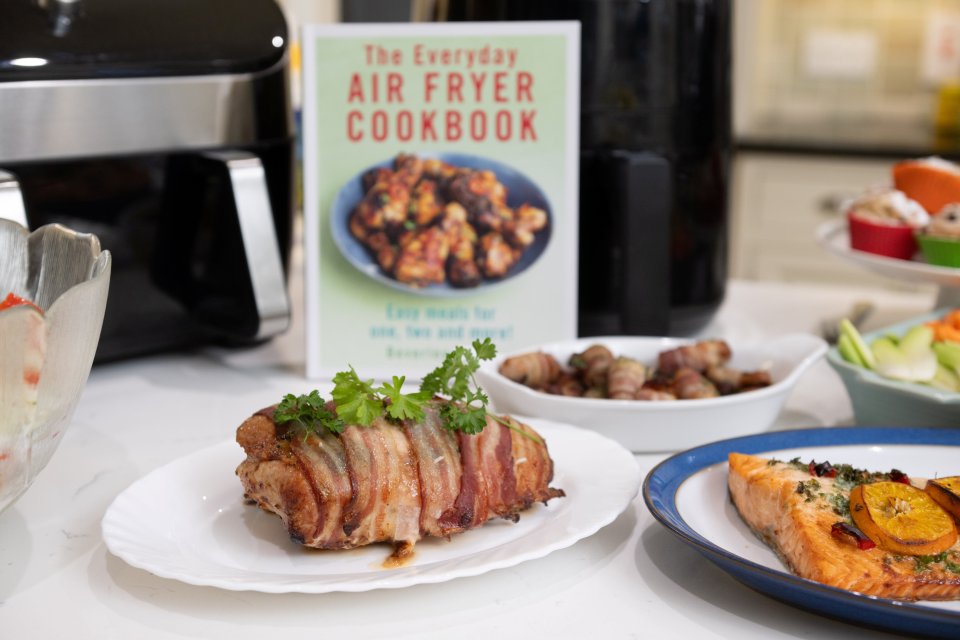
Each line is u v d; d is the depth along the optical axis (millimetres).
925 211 1316
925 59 3125
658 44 1171
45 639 814
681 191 1205
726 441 951
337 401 870
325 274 1165
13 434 823
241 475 874
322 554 880
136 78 1119
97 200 1127
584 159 1181
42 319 816
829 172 2744
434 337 1169
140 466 1004
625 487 922
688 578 868
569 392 1062
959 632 783
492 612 839
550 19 1165
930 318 1135
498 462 888
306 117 1154
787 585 799
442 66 1154
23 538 910
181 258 1179
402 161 1161
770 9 3215
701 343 1096
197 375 1189
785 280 2840
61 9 1108
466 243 1163
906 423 1034
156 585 863
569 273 1167
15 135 1078
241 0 1204
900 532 832
